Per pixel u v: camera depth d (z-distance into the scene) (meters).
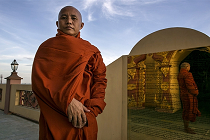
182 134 1.78
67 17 1.34
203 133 1.64
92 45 1.40
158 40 2.07
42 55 1.19
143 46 2.20
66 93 1.02
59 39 1.23
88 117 1.13
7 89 5.95
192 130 1.71
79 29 1.41
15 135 3.41
